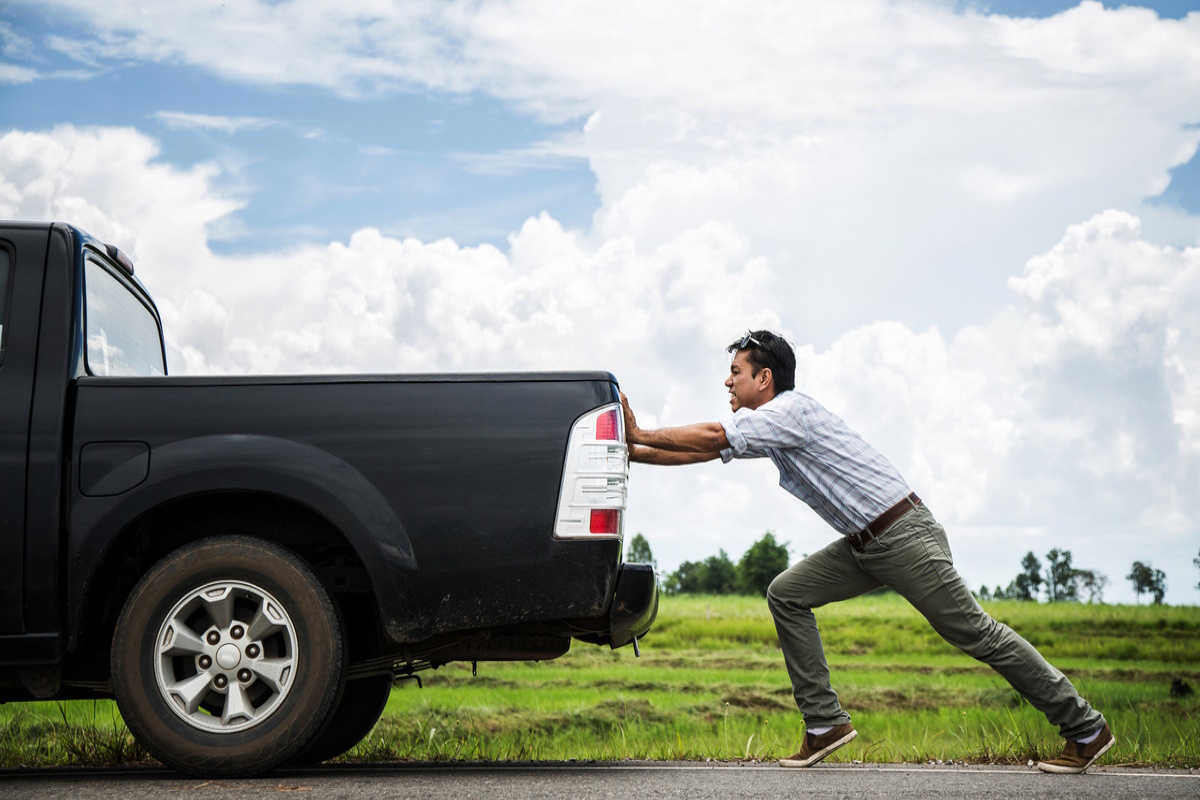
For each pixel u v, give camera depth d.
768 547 65.94
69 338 3.70
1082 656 37.34
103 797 3.11
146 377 3.67
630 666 26.84
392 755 4.85
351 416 3.61
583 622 3.69
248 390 3.64
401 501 3.55
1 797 3.14
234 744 3.45
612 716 14.20
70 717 6.12
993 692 19.64
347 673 3.66
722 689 20.67
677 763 4.41
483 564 3.52
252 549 3.55
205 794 3.15
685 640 35.03
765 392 4.37
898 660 31.56
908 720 13.68
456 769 3.97
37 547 3.51
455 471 3.56
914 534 4.05
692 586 66.06
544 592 3.51
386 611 3.48
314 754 4.65
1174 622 43.66
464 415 3.60
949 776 3.77
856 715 15.83
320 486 3.52
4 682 3.70
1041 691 3.95
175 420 3.61
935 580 4.03
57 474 3.54
